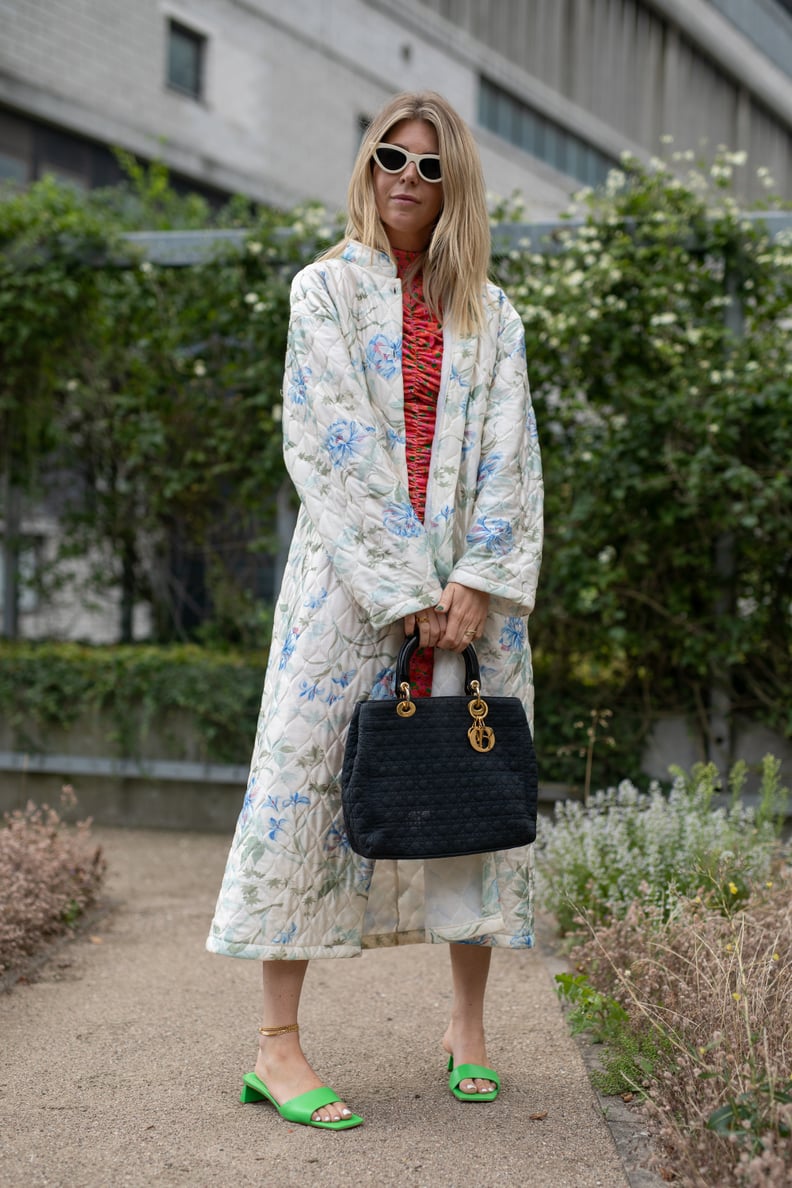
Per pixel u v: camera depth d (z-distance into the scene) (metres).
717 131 16.81
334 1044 2.27
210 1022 2.42
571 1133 1.83
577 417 4.42
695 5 15.69
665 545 4.27
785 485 4.02
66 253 4.88
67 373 5.14
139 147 10.39
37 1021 2.41
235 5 11.32
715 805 3.96
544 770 4.32
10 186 5.30
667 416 4.07
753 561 4.32
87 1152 1.76
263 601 4.95
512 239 4.46
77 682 4.65
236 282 4.71
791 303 4.31
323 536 1.84
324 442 1.85
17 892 2.91
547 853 3.17
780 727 4.23
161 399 5.09
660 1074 1.89
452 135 1.98
